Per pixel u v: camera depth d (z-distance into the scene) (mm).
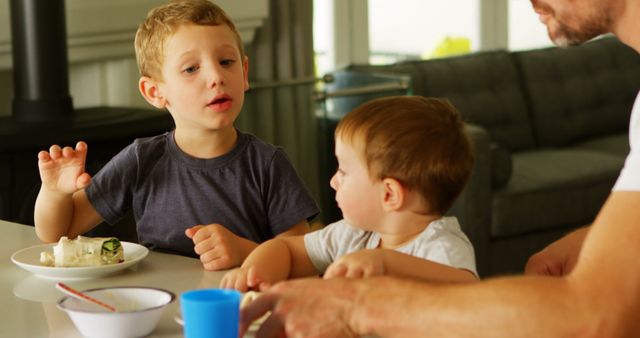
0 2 3674
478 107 4625
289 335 1243
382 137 1540
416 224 1587
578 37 1396
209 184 1974
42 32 3428
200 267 1729
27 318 1440
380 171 1548
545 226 4078
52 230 1906
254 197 1985
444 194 1570
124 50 4012
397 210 1567
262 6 4309
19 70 3463
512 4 5719
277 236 2002
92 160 3309
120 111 3625
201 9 1937
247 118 4371
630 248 1154
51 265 1691
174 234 1979
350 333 1233
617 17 1342
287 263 1712
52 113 3449
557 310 1157
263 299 1254
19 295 1559
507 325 1166
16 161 3199
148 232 2012
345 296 1230
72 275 1630
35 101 3441
